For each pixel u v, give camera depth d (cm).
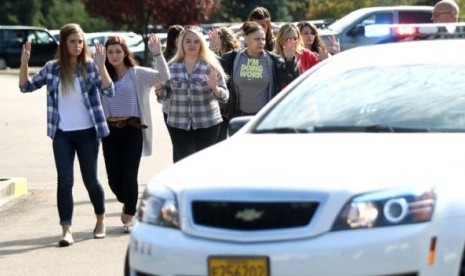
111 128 2870
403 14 7825
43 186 3981
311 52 3431
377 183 1625
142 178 4072
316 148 1800
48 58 12575
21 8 17025
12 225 3088
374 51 2191
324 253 1577
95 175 2772
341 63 2150
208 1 14062
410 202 1609
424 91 1984
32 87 2742
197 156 1862
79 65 2722
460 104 1939
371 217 1598
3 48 12369
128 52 2881
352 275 1578
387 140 1825
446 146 1780
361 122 1942
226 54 3156
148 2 13662
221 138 3206
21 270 2442
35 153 4978
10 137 5616
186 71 3016
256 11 3581
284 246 1592
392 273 1584
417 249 1591
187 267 1644
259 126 2017
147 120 2900
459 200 1644
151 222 1725
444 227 1620
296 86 2112
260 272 1599
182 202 1678
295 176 1655
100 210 2806
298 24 3784
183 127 3033
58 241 2788
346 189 1612
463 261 1645
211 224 1648
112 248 2673
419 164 1689
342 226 1595
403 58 2109
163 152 4888
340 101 2016
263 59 3123
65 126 2727
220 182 1670
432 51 2122
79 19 17462
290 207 1611
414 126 1905
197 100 3022
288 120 2003
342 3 16288
